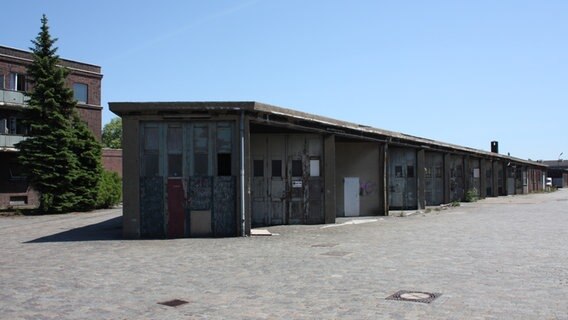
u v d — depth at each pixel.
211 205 20.25
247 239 19.11
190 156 20.28
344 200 30.34
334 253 15.16
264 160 24.97
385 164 30.61
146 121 20.25
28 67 36.44
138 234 20.08
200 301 9.45
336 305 8.98
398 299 9.34
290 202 24.94
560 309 8.51
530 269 12.20
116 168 56.41
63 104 36.97
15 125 43.38
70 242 18.91
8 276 12.08
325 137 25.19
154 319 8.30
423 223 25.12
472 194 46.81
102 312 8.78
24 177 43.53
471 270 12.12
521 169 70.06
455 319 7.99
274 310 8.73
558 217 28.11
